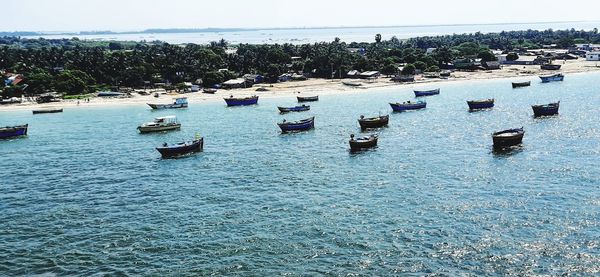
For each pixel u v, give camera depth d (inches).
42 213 2881.4
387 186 3198.8
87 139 5039.4
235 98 7214.6
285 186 3265.3
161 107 6953.7
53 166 3973.9
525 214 2642.7
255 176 3523.6
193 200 3034.0
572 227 2463.1
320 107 6801.2
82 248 2399.1
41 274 2162.9
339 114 6166.3
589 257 2170.3
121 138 5054.1
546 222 2532.0
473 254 2233.0
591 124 4963.1
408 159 3858.3
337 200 2957.7
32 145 4817.9
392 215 2691.9
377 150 4197.8
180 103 7057.1
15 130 5191.9
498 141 4067.4
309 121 5172.2
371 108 6574.8
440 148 4185.5
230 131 5246.1
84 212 2881.4
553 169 3432.6
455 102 6919.3
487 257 2202.3
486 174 3383.4
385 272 2106.3
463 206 2787.9
